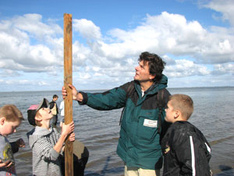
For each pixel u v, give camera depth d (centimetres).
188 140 208
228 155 655
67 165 247
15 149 265
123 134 273
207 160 214
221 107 2505
